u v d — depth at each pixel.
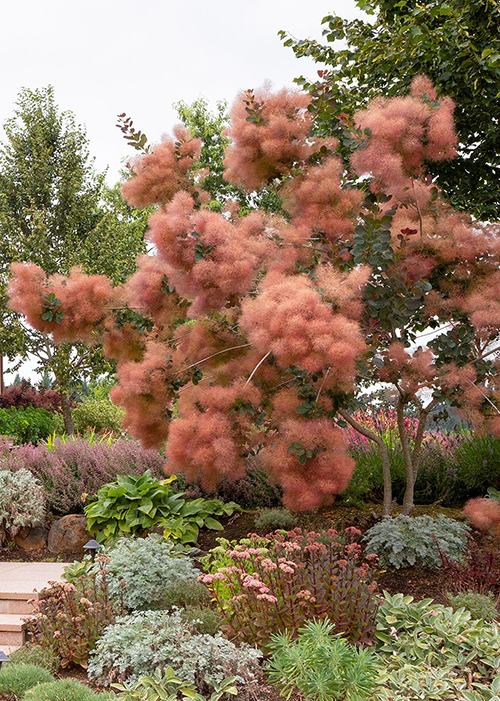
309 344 4.05
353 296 4.59
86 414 16.12
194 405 5.22
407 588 4.75
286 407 4.73
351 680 3.21
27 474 6.92
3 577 5.50
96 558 4.91
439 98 5.38
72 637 4.11
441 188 6.73
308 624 3.58
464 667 3.63
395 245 5.29
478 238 5.45
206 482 5.17
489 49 5.36
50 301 5.43
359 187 5.71
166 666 3.51
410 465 5.85
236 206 5.89
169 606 4.49
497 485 6.31
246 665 3.60
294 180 5.63
